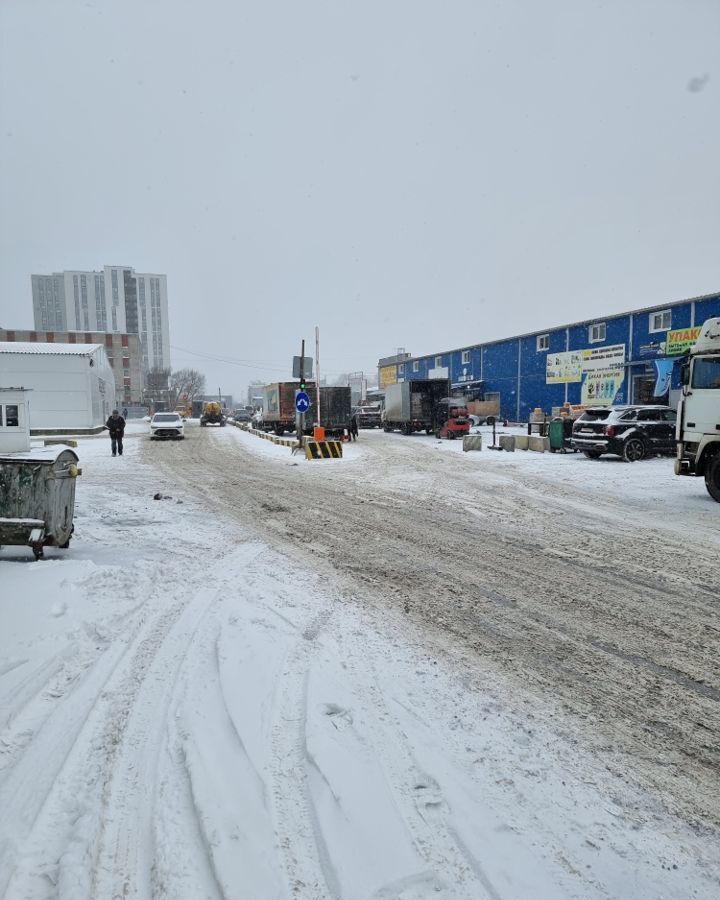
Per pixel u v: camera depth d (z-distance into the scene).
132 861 2.29
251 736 3.10
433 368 51.59
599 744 3.13
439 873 2.22
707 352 10.66
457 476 14.74
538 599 5.43
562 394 36.06
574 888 2.18
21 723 3.25
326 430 27.00
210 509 10.18
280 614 4.93
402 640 4.44
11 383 34.09
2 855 2.31
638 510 9.98
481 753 3.00
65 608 4.94
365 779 2.75
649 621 4.91
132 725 3.24
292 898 2.09
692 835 2.48
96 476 15.15
